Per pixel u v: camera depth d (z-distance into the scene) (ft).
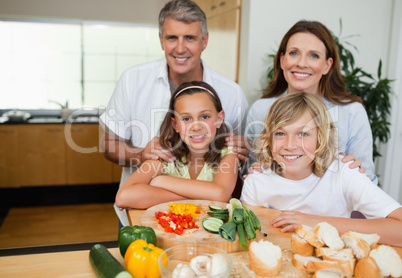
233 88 5.54
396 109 9.35
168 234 3.15
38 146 12.23
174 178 4.33
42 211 11.89
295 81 4.75
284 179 4.22
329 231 2.79
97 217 11.40
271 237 3.36
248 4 8.39
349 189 3.92
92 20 13.30
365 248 2.66
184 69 4.77
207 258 2.56
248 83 8.61
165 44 4.67
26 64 13.61
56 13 12.98
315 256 2.86
